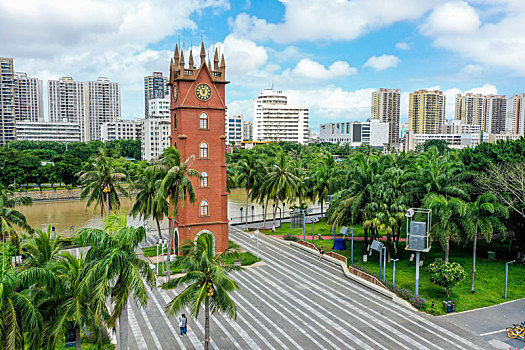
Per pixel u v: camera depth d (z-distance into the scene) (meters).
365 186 53.31
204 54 56.31
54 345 24.28
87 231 25.47
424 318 38.69
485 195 46.66
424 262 55.44
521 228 54.19
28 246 29.66
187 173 45.69
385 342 33.97
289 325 37.16
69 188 123.94
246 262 55.97
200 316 39.12
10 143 191.62
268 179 73.00
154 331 35.97
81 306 25.78
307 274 52.06
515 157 57.50
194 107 56.00
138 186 58.06
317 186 86.94
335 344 33.62
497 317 38.88
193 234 57.25
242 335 35.19
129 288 25.67
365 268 51.41
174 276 50.38
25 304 23.16
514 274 50.62
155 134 182.12
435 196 48.19
